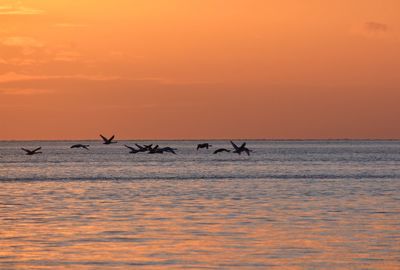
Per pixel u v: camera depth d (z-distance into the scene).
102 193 103.31
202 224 67.56
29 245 56.72
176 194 100.69
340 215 74.06
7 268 48.97
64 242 57.94
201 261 50.69
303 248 55.06
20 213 77.38
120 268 48.84
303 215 74.12
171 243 57.22
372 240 58.31
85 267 49.12
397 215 74.00
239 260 50.97
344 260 50.94
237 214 75.25
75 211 79.19
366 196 96.44
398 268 48.72
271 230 63.56
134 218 72.38
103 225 67.31
